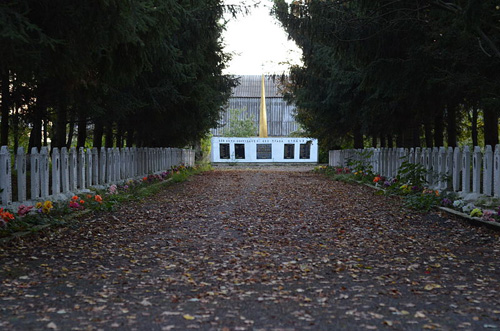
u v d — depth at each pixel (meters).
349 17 15.00
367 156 23.84
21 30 7.06
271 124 77.00
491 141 17.77
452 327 4.45
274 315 4.78
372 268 6.71
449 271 6.54
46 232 8.98
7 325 4.43
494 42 12.58
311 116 36.28
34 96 16.23
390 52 15.23
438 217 11.25
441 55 13.95
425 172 15.33
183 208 13.29
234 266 6.79
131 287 5.73
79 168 14.73
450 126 20.83
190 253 7.64
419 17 14.18
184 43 17.89
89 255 7.40
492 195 12.30
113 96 16.67
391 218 11.29
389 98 20.97
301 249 7.98
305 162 57.91
